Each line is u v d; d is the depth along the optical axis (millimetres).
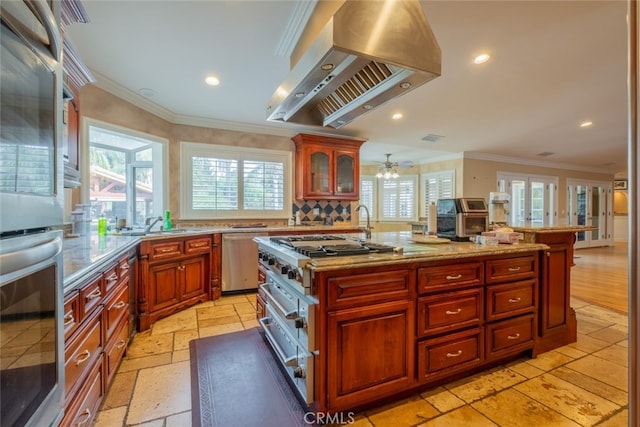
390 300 1624
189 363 2119
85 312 1333
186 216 4047
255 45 2359
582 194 8367
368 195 7848
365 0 1357
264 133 4520
